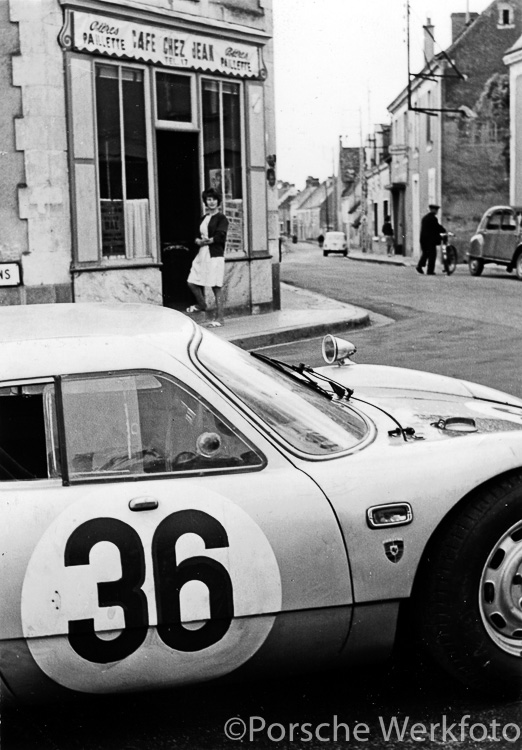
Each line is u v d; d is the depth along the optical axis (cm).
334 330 1332
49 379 319
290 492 317
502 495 328
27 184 1177
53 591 299
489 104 3869
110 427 321
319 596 315
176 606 305
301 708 341
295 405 347
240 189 1451
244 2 1415
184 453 321
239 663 315
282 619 314
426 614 328
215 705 344
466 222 3950
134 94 1271
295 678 360
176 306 1397
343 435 344
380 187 5916
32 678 304
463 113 3875
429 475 327
